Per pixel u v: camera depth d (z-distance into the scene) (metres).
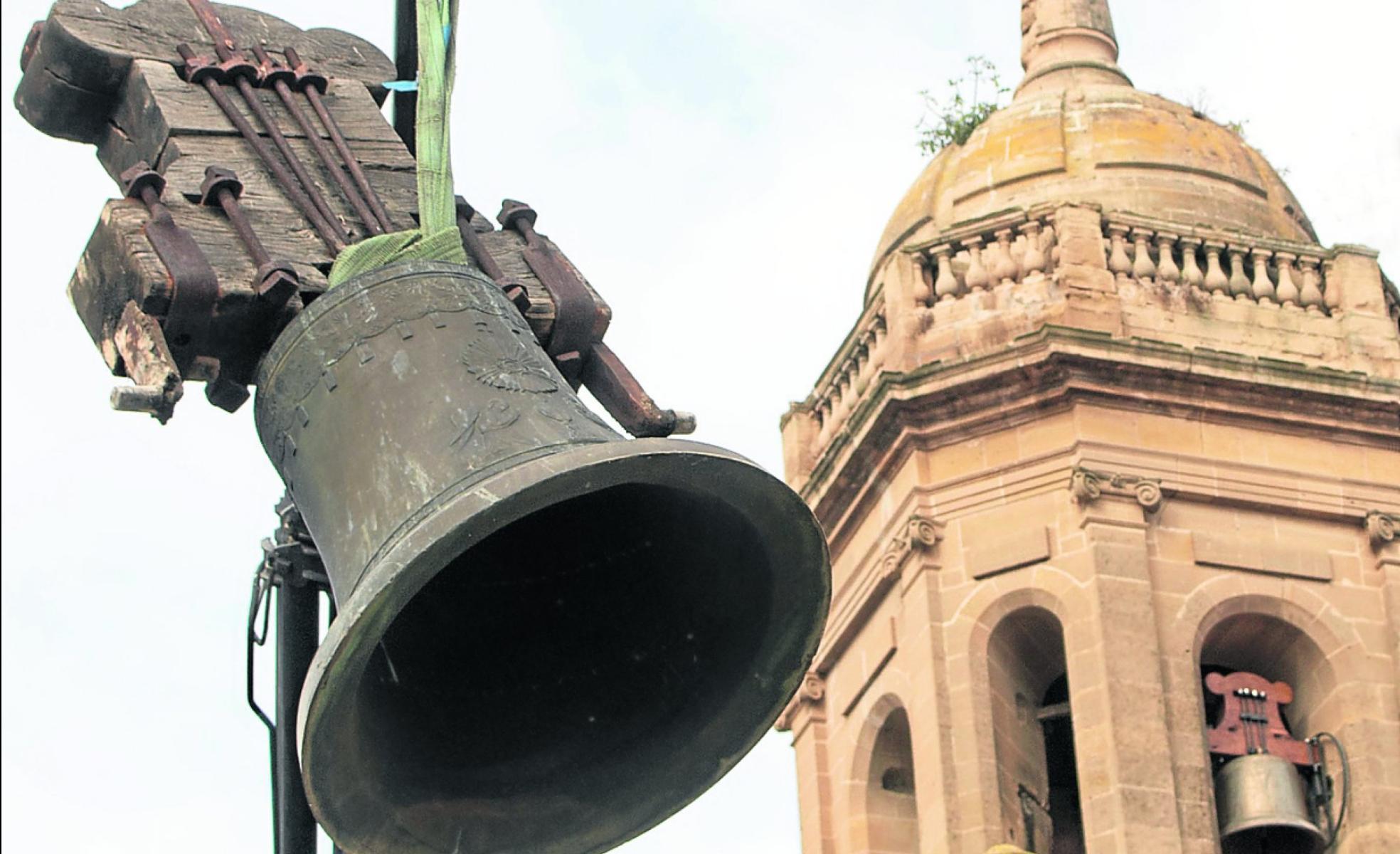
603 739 10.73
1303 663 27.58
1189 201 29.88
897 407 28.48
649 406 10.98
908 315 29.19
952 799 26.95
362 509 10.02
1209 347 28.56
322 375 10.38
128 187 10.75
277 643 11.49
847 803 29.00
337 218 10.98
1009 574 27.72
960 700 27.39
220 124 11.38
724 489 10.09
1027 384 28.20
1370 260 29.44
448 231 10.82
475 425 10.06
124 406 10.06
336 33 12.21
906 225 30.75
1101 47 32.56
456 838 10.36
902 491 28.55
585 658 10.95
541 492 9.55
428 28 11.14
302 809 11.32
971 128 31.83
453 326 10.48
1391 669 27.48
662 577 10.91
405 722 10.70
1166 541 27.67
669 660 10.78
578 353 11.17
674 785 10.59
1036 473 27.98
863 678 29.09
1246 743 27.12
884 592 28.83
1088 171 30.22
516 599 11.17
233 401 10.72
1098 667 26.80
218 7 12.06
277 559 11.49
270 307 10.46
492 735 10.81
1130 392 28.16
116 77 11.64
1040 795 27.14
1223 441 28.20
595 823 10.55
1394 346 28.95
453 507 9.55
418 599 11.16
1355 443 28.53
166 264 10.38
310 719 9.52
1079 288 28.67
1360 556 28.12
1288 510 28.06
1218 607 27.47
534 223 11.52
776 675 10.53
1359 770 26.94
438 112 11.03
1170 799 26.11
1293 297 29.20
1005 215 29.36
